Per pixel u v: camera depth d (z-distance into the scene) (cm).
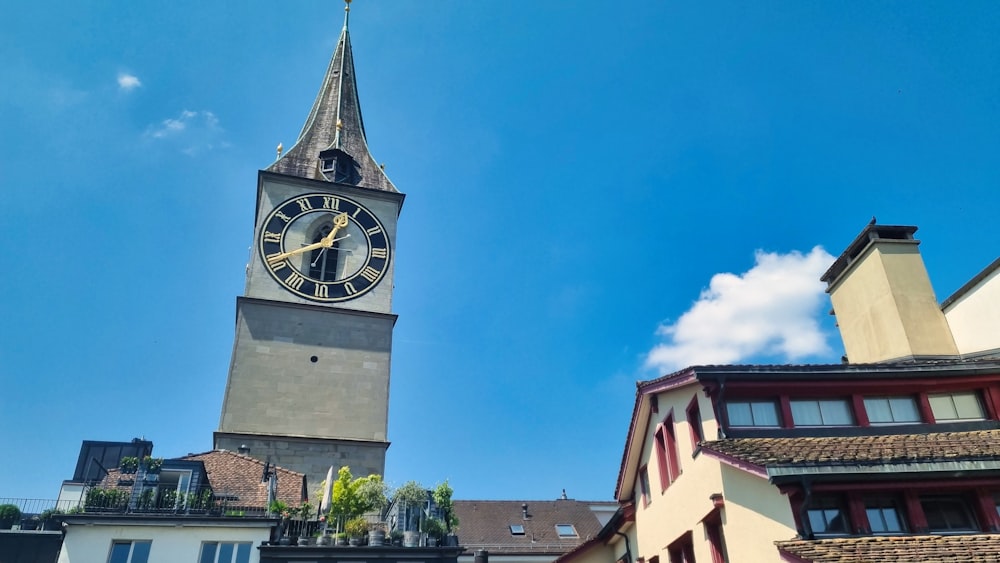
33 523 2119
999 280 1852
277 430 3472
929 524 1276
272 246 3953
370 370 3759
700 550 1623
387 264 4122
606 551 2491
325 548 2080
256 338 3675
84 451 3519
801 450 1354
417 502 2294
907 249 2117
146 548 2014
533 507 4328
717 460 1532
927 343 1956
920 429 1544
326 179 4356
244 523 2086
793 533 1252
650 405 2000
